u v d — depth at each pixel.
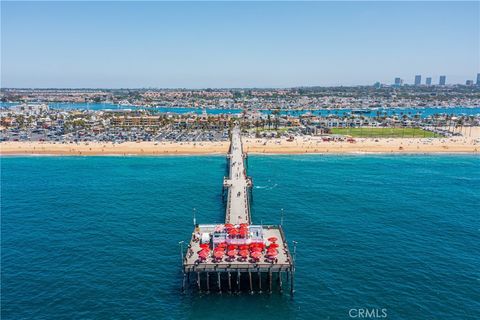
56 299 63.41
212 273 70.88
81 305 61.84
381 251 80.62
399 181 144.50
